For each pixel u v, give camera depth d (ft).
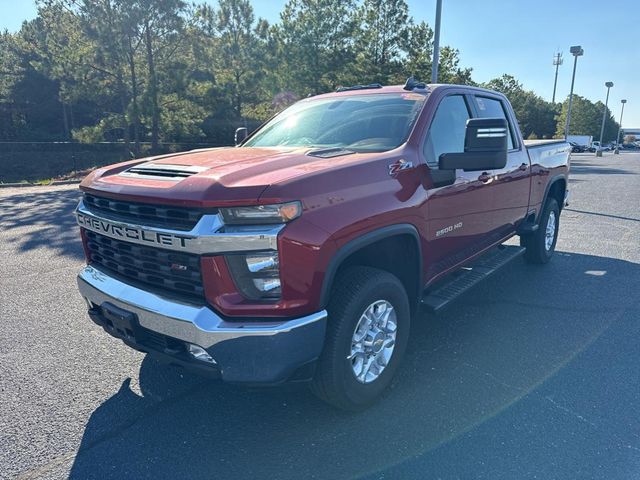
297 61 87.56
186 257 8.18
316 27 85.92
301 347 8.06
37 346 13.05
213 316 7.95
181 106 80.84
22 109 144.66
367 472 8.28
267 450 8.89
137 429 9.53
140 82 77.25
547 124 287.89
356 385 9.53
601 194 44.65
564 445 8.86
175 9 72.69
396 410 10.03
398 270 11.28
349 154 10.08
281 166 8.90
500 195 14.69
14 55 141.59
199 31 77.30
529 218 18.07
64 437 9.29
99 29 69.00
